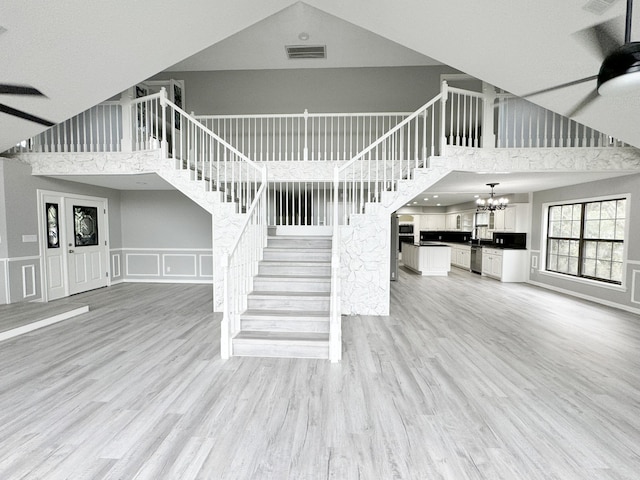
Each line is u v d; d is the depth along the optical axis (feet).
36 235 19.10
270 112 24.94
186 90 25.08
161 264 26.71
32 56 9.98
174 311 17.83
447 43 11.34
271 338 11.82
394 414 8.11
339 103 24.75
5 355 11.63
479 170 16.71
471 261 33.99
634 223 17.89
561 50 9.77
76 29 9.53
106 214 24.90
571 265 23.27
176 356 11.62
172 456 6.58
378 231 17.03
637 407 8.49
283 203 28.02
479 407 8.45
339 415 8.05
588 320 16.51
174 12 10.05
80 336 13.71
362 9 11.53
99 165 18.02
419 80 24.47
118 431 7.36
